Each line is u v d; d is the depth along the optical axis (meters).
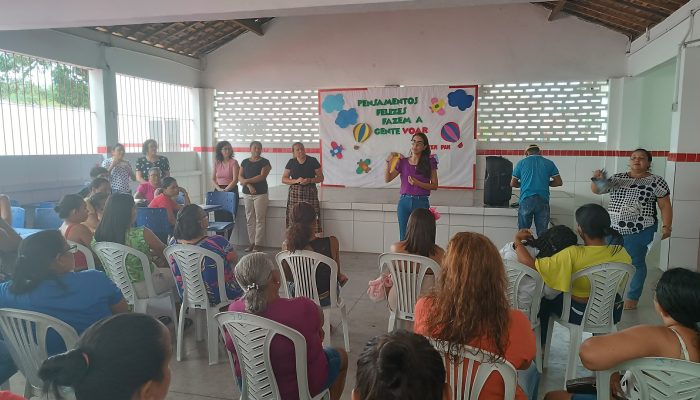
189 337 3.32
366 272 5.02
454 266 1.59
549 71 7.14
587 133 7.16
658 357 1.48
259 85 8.18
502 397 1.51
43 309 1.98
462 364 1.54
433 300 1.66
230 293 2.98
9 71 5.16
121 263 2.93
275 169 8.35
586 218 2.54
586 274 2.47
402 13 7.49
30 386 2.06
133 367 0.98
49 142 5.68
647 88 6.81
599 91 7.05
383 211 5.82
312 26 7.84
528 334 1.62
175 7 3.97
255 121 8.33
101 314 2.09
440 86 7.25
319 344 1.99
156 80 7.37
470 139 7.22
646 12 5.69
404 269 2.72
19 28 4.42
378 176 7.56
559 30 7.04
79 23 4.27
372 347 1.08
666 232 3.69
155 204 4.50
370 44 7.65
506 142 7.40
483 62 7.31
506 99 7.32
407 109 7.37
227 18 4.10
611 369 1.59
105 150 6.39
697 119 4.57
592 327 2.54
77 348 1.00
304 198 5.54
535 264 2.56
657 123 6.86
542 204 4.78
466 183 7.30
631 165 3.77
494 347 1.53
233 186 5.96
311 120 8.09
